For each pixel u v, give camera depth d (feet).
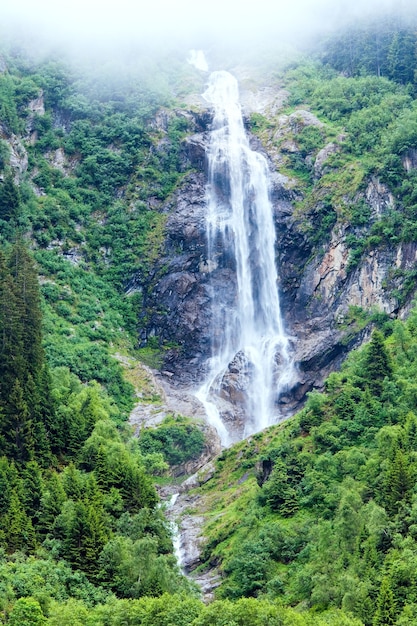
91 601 335.06
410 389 418.51
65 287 596.29
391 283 571.69
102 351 564.71
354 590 329.93
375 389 433.48
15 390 405.39
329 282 599.57
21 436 399.65
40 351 436.35
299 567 373.61
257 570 380.78
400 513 349.61
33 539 356.38
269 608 311.68
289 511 403.13
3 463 381.40
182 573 406.00
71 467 386.52
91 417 438.40
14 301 426.51
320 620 315.58
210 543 424.05
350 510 362.12
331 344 579.07
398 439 383.45
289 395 588.09
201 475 495.82
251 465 481.87
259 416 590.55
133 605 318.45
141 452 510.17
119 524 374.02
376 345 443.73
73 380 490.08
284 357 601.21
